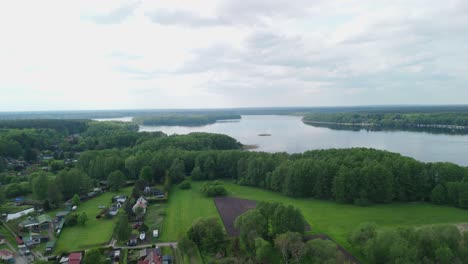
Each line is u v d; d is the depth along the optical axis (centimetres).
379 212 10344
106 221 9906
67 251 7719
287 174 12456
